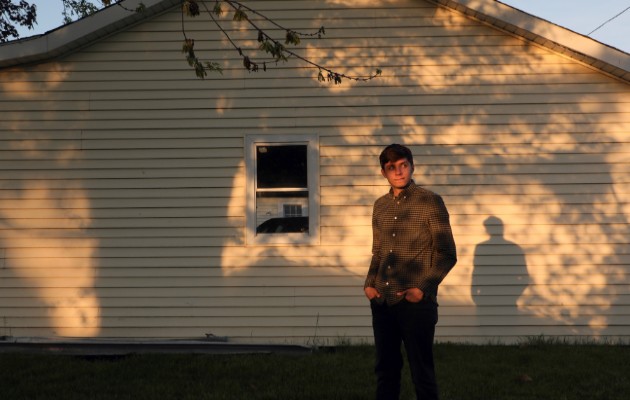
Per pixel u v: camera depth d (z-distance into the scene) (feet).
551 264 33.58
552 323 33.42
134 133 34.04
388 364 20.12
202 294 33.65
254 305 33.60
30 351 32.30
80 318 33.60
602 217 33.55
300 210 34.01
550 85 33.78
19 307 33.63
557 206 33.60
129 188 33.88
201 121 34.01
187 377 27.76
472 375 27.63
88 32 32.99
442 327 33.55
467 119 33.83
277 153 34.19
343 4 34.19
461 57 33.94
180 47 34.19
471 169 33.76
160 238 33.81
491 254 33.60
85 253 33.78
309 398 24.53
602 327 33.37
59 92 34.06
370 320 33.58
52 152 33.96
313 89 34.01
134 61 34.14
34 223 33.81
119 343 32.32
